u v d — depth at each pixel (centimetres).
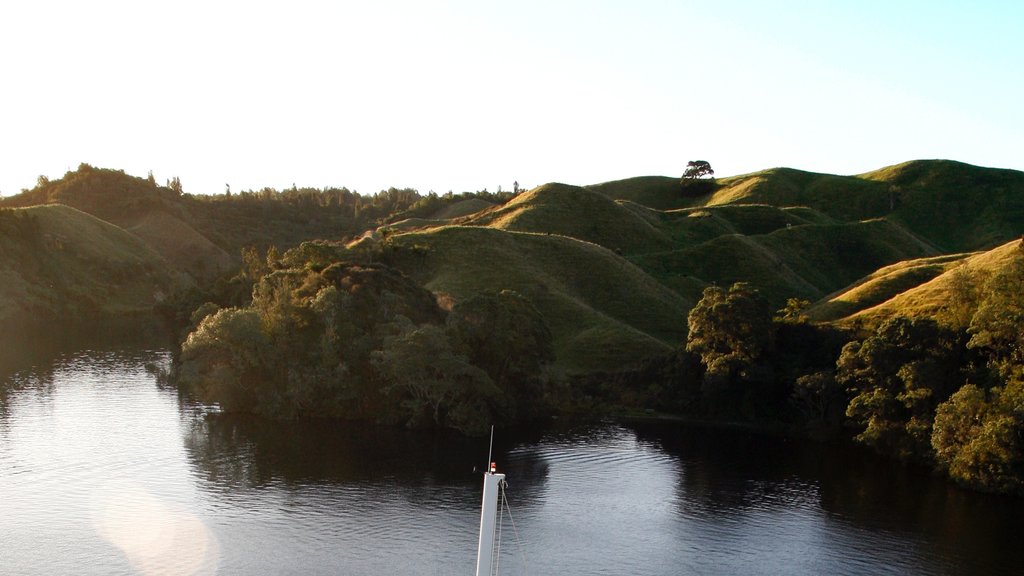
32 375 15225
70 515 7950
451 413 11612
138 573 6681
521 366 12538
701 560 7250
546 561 7169
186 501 8456
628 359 14512
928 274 15725
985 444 8838
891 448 10644
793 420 12469
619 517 8356
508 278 16762
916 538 7806
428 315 13675
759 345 12575
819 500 8931
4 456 9925
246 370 12625
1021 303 9475
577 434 11794
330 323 12438
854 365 11119
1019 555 7375
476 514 8294
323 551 7219
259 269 18400
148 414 12269
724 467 10262
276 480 9238
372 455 10381
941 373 10050
